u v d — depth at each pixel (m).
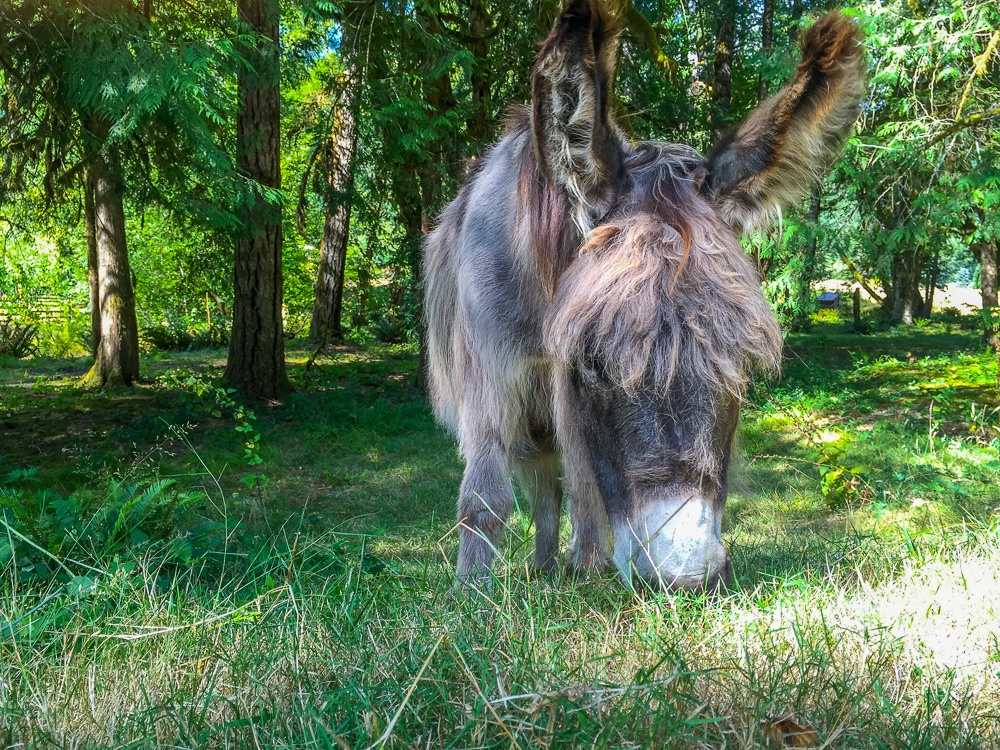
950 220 10.05
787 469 8.35
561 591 3.40
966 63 10.29
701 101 17.92
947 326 34.78
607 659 2.59
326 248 23.38
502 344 3.67
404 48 11.53
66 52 7.14
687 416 2.64
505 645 2.61
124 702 2.38
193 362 18.41
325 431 10.59
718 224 3.00
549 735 1.94
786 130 3.21
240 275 12.53
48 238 17.00
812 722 2.19
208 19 9.24
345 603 3.04
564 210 3.20
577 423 3.09
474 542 3.73
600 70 3.01
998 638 2.82
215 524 4.51
